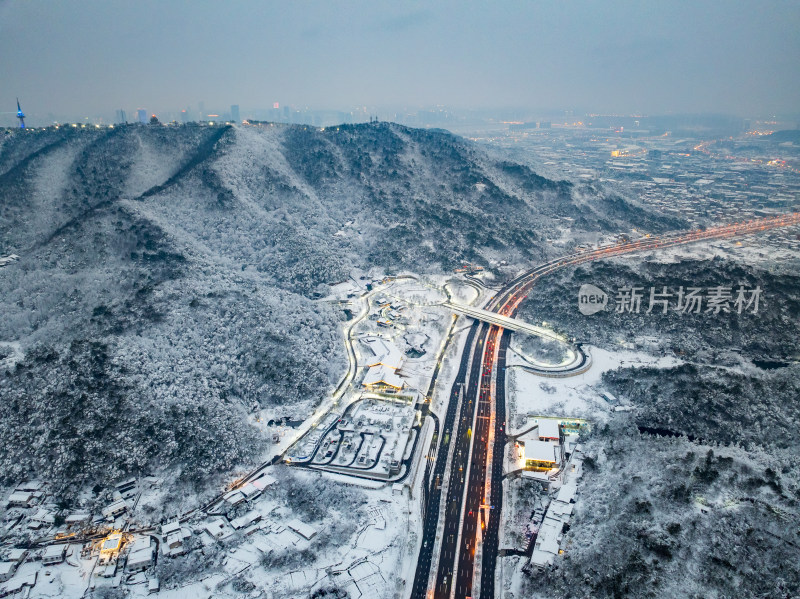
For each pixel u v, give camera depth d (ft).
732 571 484.33
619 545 543.80
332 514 640.58
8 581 545.03
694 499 570.05
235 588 534.37
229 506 653.30
